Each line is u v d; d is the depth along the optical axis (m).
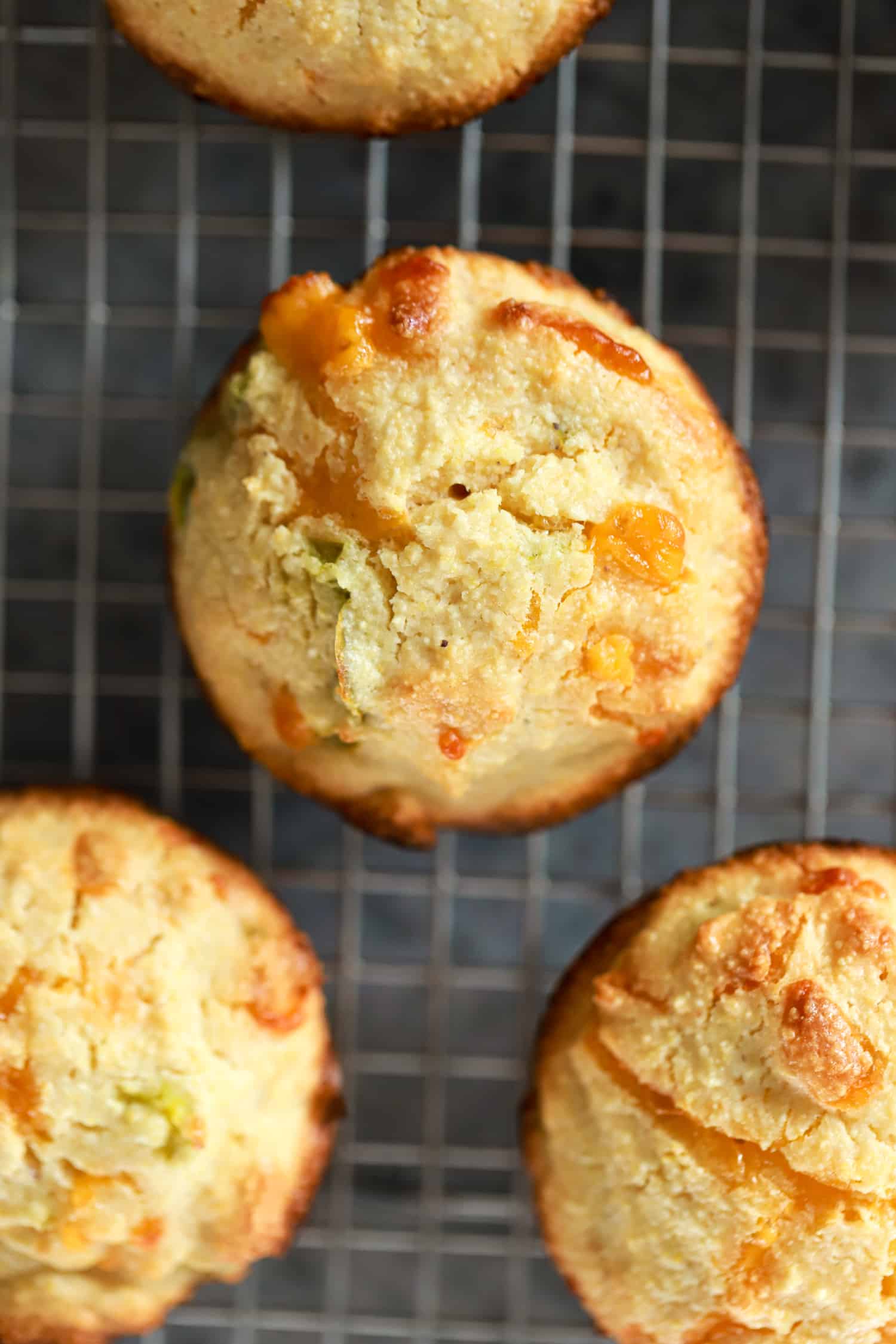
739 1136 0.33
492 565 0.33
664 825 0.39
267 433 0.33
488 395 0.33
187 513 0.34
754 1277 0.32
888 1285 0.32
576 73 0.38
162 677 0.39
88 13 0.38
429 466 0.33
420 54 0.34
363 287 0.33
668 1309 0.33
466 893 0.39
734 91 0.38
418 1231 0.39
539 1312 0.39
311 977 0.35
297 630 0.33
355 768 0.35
